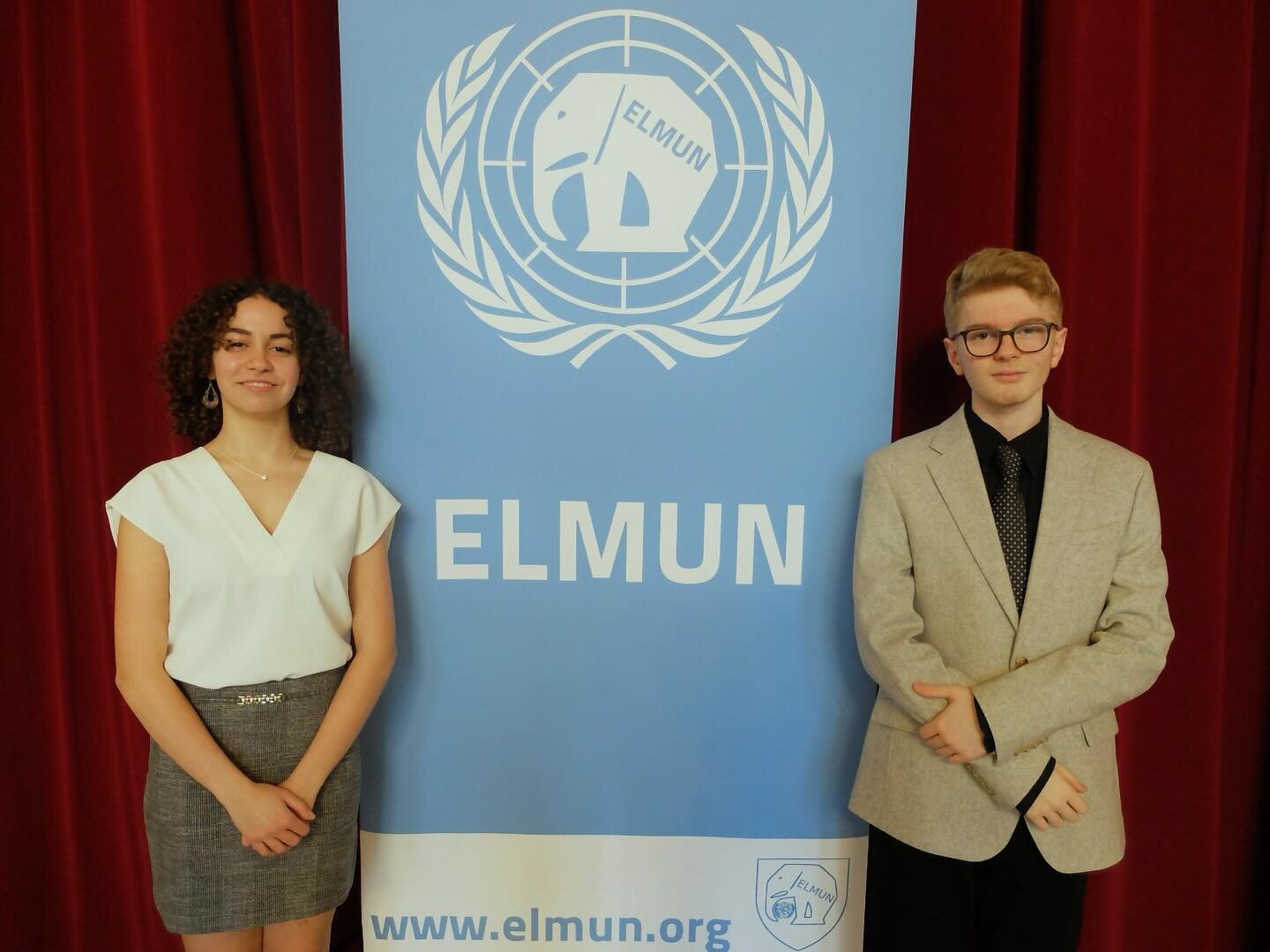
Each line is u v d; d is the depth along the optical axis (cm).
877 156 153
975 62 177
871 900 158
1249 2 181
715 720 164
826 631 163
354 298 155
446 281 155
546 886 167
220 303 144
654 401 157
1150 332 191
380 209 153
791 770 166
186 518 138
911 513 144
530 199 154
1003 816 138
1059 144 178
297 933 148
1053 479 139
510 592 161
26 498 194
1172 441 192
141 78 176
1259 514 199
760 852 167
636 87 152
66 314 190
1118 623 138
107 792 201
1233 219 186
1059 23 175
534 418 158
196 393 150
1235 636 204
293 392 147
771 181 154
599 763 165
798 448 159
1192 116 185
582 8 150
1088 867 137
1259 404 196
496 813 166
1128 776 198
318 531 144
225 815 141
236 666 139
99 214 182
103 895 204
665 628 162
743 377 157
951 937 144
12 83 185
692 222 154
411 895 167
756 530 160
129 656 137
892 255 155
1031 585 137
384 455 158
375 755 164
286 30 180
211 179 178
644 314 156
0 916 201
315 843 146
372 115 151
